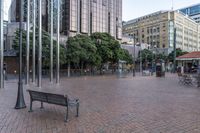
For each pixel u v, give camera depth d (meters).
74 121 7.00
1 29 17.05
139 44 85.88
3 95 12.81
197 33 127.31
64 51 33.88
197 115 7.83
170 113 8.15
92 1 66.94
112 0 75.81
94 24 67.62
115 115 7.82
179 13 107.50
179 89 16.12
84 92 14.20
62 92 14.19
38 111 8.44
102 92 14.20
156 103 10.19
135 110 8.66
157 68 34.75
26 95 12.59
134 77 32.72
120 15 80.69
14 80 25.30
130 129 6.16
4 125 6.55
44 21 38.88
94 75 39.06
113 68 50.31
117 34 78.75
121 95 12.79
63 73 39.94
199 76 18.84
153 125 6.56
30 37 31.69
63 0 57.03
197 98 11.76
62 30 57.19
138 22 118.75
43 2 38.91
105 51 41.12
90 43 37.38
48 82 22.47
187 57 30.91
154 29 109.38
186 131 6.00
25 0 22.27
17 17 45.44
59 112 8.27
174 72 50.06
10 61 43.06
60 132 5.89
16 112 8.27
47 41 31.97
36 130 6.05
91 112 8.30
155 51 84.38
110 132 5.90
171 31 102.88
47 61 32.06
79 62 40.44
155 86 18.34
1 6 17.03
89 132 5.90
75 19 59.78
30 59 36.78
